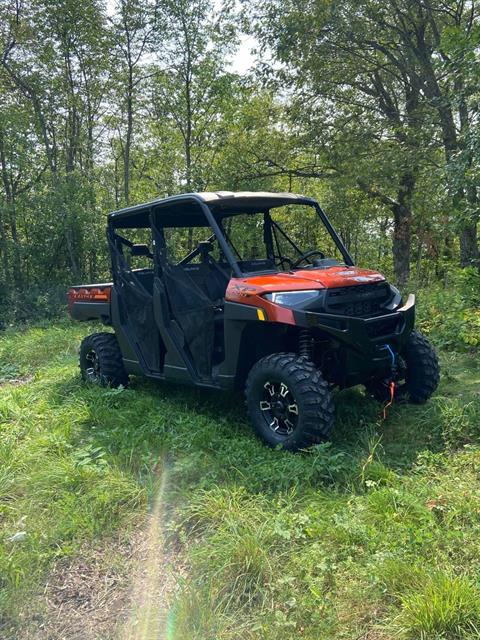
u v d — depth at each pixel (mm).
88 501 3559
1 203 15250
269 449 4121
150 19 15109
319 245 6059
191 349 5016
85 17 15133
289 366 4023
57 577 2920
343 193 14688
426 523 2980
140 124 18344
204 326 4809
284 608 2500
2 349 9719
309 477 3574
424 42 13250
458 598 2332
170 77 16516
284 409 4148
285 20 13414
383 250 23906
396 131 13188
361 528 2957
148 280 5867
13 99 15828
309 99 15023
